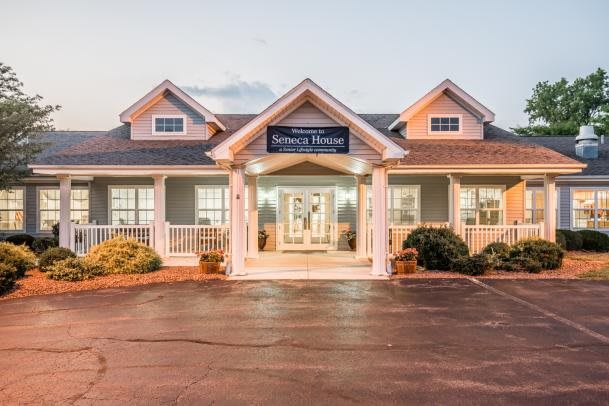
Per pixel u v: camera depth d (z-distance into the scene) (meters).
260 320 7.07
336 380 4.69
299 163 15.91
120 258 11.35
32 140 16.39
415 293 9.16
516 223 16.17
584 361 5.25
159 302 8.38
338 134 10.99
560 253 11.94
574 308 7.86
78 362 5.23
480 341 5.99
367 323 6.89
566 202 19.05
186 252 13.30
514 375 4.82
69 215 13.22
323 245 17.05
